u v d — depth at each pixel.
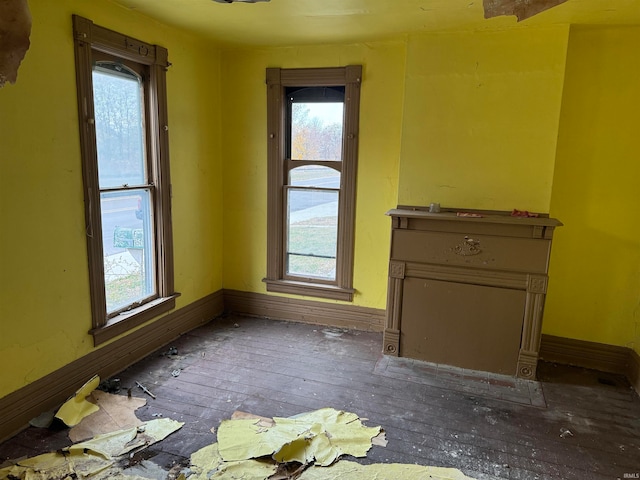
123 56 2.86
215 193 4.03
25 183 2.29
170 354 3.31
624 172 3.07
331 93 3.74
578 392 2.94
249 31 3.29
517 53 2.98
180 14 2.92
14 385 2.32
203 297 3.99
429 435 2.43
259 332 3.81
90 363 2.78
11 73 1.70
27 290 2.35
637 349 3.07
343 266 3.87
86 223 2.67
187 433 2.37
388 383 2.99
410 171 3.31
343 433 2.40
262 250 4.11
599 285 3.23
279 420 2.50
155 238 3.34
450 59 3.12
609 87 3.02
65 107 2.47
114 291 3.02
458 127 3.16
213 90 3.86
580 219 3.20
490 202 3.17
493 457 2.27
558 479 2.12
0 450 2.19
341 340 3.69
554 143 2.99
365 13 2.78
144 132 3.17
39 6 2.28
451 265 3.17
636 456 2.30
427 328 3.29
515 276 3.03
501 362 3.16
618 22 2.83
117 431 2.37
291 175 3.95
